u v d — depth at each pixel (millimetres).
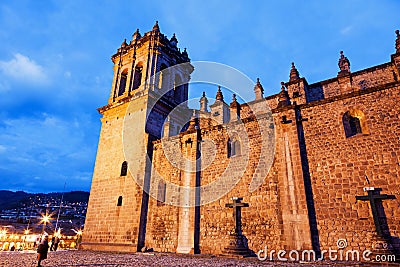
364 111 15219
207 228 18062
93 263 13211
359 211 13570
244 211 16922
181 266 11742
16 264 12945
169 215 20094
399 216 12570
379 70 22406
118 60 31891
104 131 28234
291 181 15711
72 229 51875
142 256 17141
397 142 13766
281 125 17391
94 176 26328
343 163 14820
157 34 30531
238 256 15320
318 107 16750
